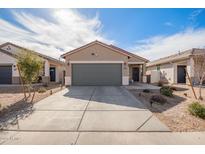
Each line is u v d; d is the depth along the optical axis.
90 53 17.73
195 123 5.77
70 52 17.64
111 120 6.13
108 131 5.12
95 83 17.77
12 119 6.33
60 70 29.34
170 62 23.11
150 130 5.17
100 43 17.67
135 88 15.38
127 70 17.78
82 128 5.37
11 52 22.48
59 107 8.12
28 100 9.94
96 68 17.75
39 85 19.52
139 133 4.96
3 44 22.67
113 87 16.25
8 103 9.12
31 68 10.79
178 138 4.59
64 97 10.80
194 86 18.28
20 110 7.63
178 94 12.43
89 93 12.37
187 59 19.92
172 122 5.89
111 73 17.75
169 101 9.52
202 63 12.33
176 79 22.28
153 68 31.02
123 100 9.66
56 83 24.28
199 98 10.48
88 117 6.50
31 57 10.94
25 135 4.86
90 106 8.27
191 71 19.17
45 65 22.70
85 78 17.77
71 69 17.77
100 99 10.01
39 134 4.92
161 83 19.89
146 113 7.02
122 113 7.02
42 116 6.68
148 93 12.19
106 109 7.68
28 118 6.44
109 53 17.75
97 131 5.13
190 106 7.12
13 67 20.00
